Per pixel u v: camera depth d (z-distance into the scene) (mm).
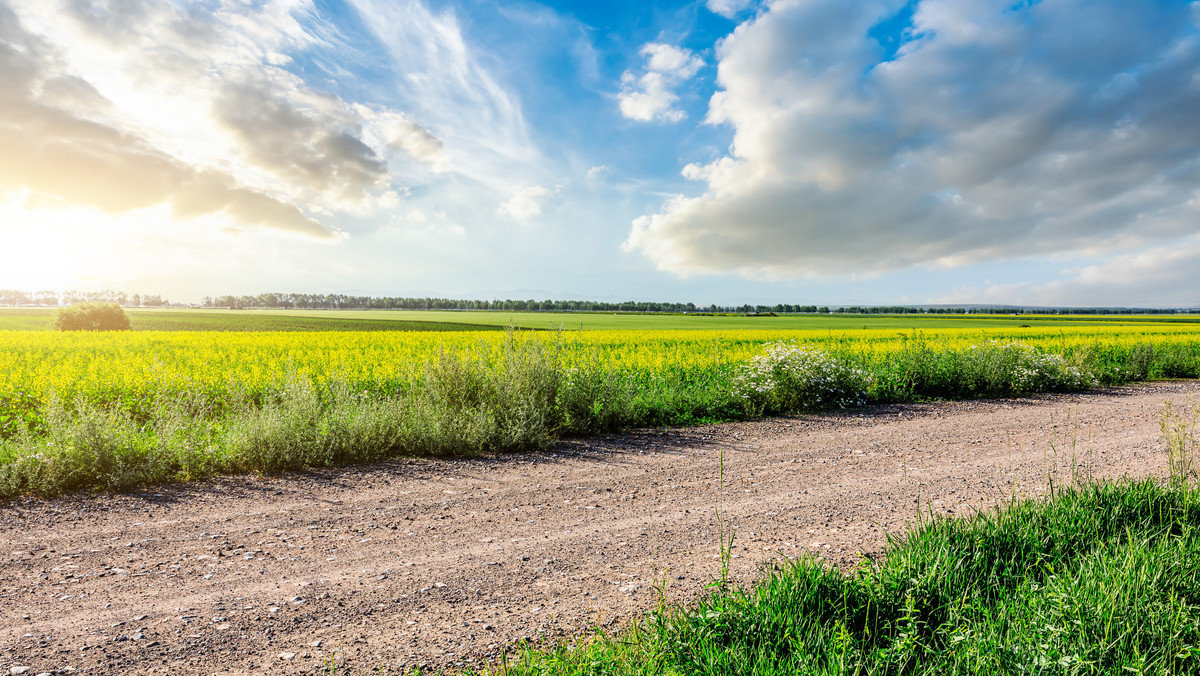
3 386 11336
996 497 5672
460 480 6492
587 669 2666
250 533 4801
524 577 3947
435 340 27047
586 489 6129
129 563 4168
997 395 13828
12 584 3803
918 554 3566
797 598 3133
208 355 19172
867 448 8156
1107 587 3039
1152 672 2506
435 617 3402
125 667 2867
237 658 2963
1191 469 5512
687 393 11578
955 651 2693
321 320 75125
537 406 8945
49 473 5836
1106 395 13789
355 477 6578
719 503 5586
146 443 6793
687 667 2631
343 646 3084
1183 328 49438
